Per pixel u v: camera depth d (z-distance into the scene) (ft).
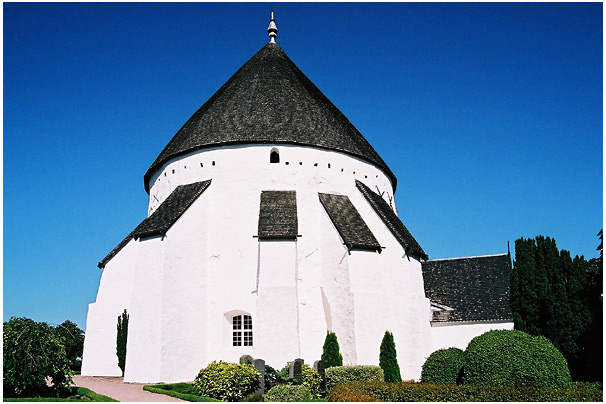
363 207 98.73
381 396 54.19
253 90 105.19
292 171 96.27
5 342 57.93
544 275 89.71
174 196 96.17
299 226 92.99
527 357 51.83
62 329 65.72
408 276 91.15
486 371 52.49
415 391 52.26
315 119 102.78
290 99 104.58
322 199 94.58
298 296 87.92
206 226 92.63
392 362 81.92
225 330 88.17
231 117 100.78
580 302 85.66
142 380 82.69
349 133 108.17
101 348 98.27
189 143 100.01
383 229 94.99
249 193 94.48
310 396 63.72
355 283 84.33
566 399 46.52
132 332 86.28
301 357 84.48
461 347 100.07
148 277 87.51
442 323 102.22
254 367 68.03
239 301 88.74
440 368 62.34
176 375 82.48
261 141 96.58
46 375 60.64
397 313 89.92
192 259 89.40
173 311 84.99
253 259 90.94
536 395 46.96
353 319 82.07
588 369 76.28
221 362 69.26
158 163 105.81
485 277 110.22
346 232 88.17
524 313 90.94
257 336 80.18
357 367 74.08
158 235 88.74
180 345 84.07
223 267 90.58
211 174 96.43
